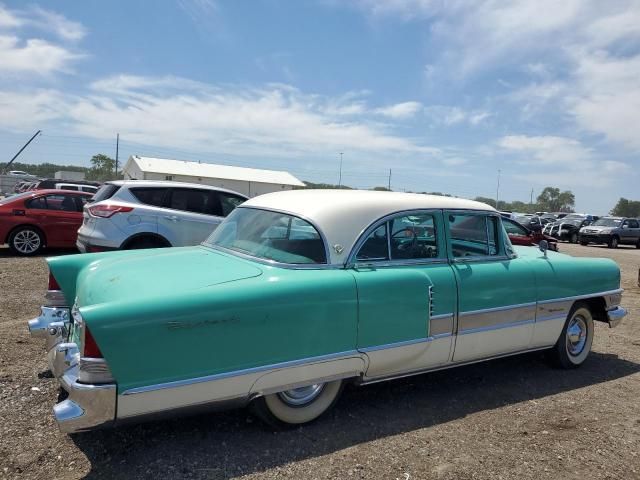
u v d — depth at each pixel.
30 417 3.54
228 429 3.54
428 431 3.70
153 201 8.22
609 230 27.03
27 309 6.39
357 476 3.06
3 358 4.57
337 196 4.00
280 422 3.49
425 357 3.96
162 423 3.58
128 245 7.97
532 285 4.68
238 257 3.81
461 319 4.13
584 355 5.36
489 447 3.50
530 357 5.65
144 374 2.79
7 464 2.98
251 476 2.99
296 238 3.70
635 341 6.55
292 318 3.25
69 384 2.77
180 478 2.93
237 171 57.78
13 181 45.31
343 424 3.73
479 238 4.52
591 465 3.33
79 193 12.00
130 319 2.75
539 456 3.41
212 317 2.97
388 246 3.89
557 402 4.36
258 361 3.14
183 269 3.48
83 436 3.34
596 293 5.27
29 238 11.32
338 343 3.45
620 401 4.45
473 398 4.38
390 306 3.68
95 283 3.37
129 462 3.07
